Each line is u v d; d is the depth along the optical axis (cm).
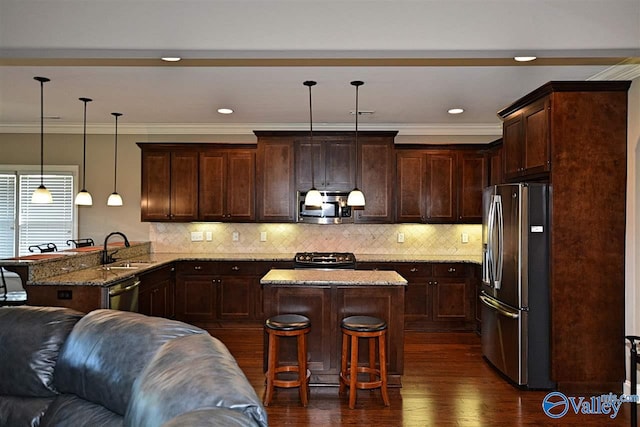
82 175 606
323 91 433
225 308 559
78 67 365
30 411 202
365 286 369
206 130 604
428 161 576
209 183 576
